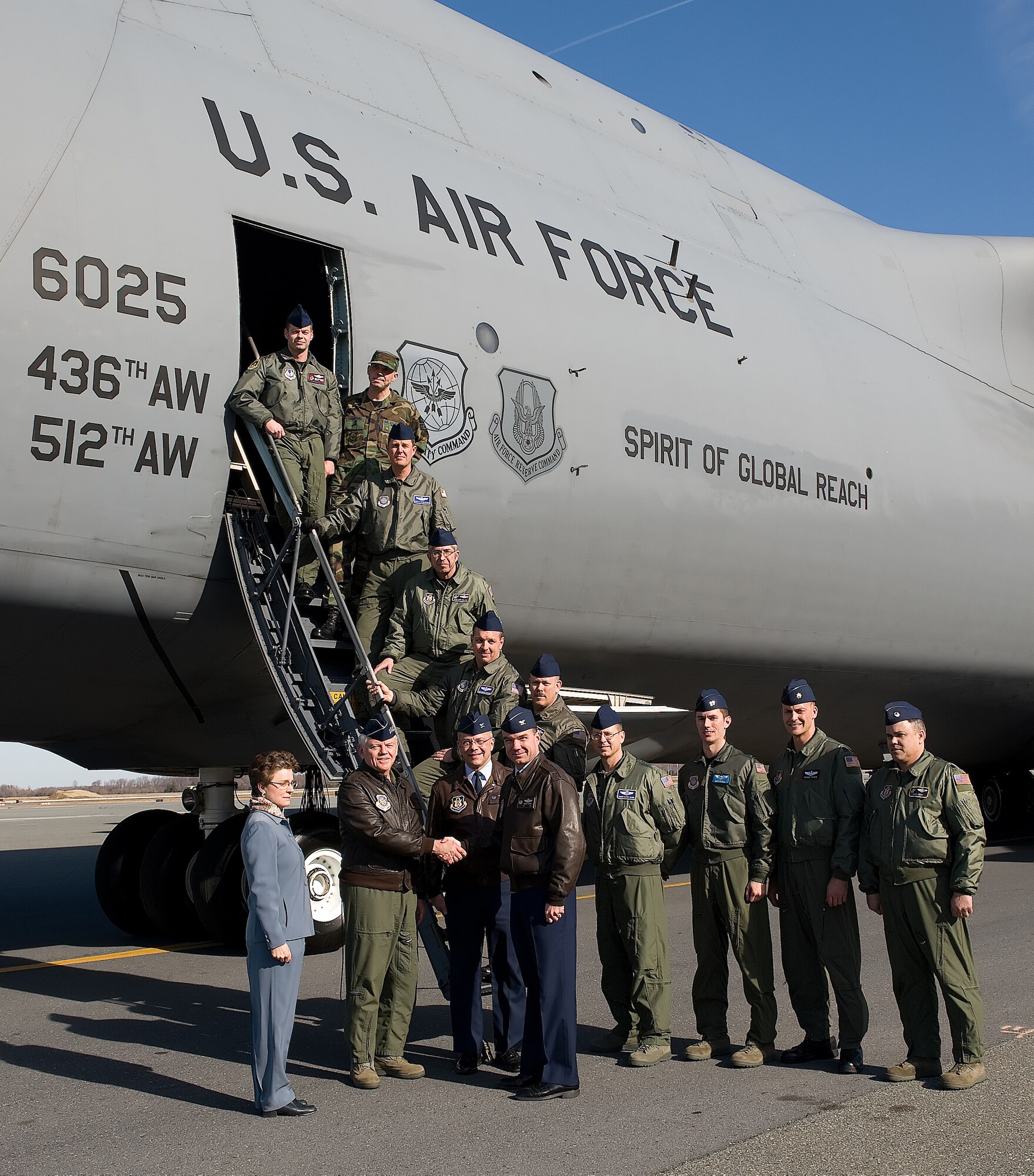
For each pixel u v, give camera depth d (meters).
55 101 6.28
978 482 12.02
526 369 8.14
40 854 16.23
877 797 5.14
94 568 6.40
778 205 12.27
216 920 7.97
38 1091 4.86
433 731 6.94
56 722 7.69
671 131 11.68
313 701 6.34
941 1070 5.05
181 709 7.86
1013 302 13.58
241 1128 4.38
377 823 4.95
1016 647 12.55
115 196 6.34
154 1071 5.15
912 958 5.02
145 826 9.10
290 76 7.84
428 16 9.71
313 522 6.66
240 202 6.87
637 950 5.36
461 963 5.24
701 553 9.24
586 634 8.78
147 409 6.39
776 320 10.62
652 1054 5.29
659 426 8.95
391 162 7.97
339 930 7.69
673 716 10.32
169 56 7.06
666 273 9.72
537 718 6.12
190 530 6.68
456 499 7.70
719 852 5.43
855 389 10.99
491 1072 5.22
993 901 9.82
